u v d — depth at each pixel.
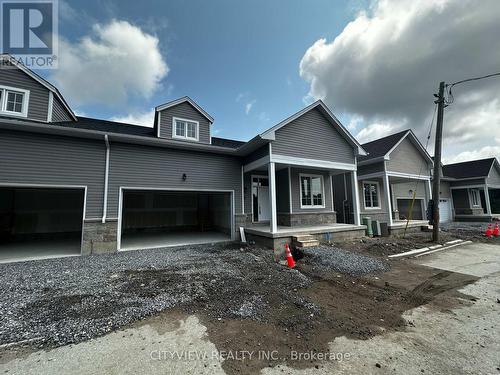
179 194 13.48
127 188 7.64
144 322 3.05
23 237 9.94
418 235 10.70
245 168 9.74
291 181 9.95
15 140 6.29
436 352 2.47
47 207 10.56
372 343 2.64
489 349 2.52
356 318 3.27
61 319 3.04
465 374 2.13
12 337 2.63
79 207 11.24
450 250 7.99
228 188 9.52
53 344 2.54
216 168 9.34
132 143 7.84
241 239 9.02
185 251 7.34
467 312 3.46
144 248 7.76
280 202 10.42
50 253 7.04
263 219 10.95
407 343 2.64
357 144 9.90
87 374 2.10
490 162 18.02
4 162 6.13
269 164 8.02
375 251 7.48
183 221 13.41
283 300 3.81
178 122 9.79
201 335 2.78
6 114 7.23
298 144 8.70
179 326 2.97
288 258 5.76
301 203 10.12
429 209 9.76
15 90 7.42
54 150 6.71
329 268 5.57
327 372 2.15
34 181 6.40
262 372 2.15
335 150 9.68
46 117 7.79
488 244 8.98
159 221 12.81
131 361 2.29
